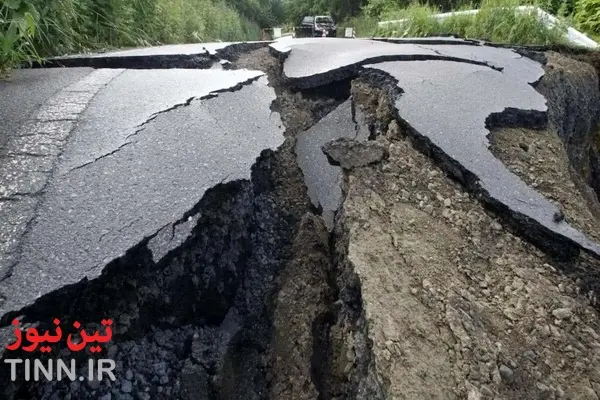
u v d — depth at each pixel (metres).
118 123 2.82
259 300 2.58
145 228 2.02
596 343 1.82
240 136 2.99
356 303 2.10
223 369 2.13
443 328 1.80
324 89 4.48
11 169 2.29
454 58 4.95
